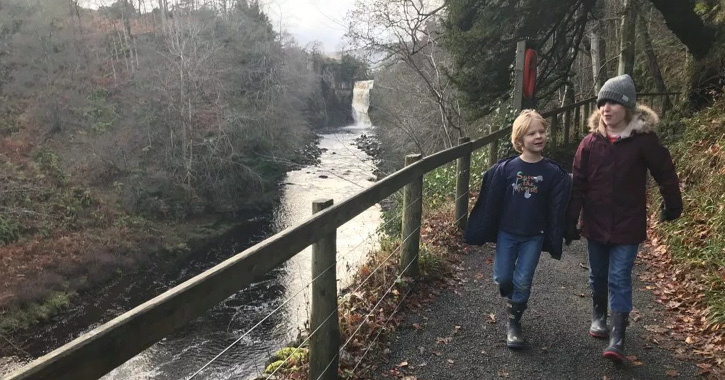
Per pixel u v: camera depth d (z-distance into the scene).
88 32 46.00
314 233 2.66
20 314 18.28
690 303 4.31
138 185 29.20
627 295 3.29
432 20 14.70
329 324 2.93
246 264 2.09
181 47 35.28
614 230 3.21
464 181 5.96
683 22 9.99
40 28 40.44
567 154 11.93
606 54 20.70
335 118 59.56
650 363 3.44
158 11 52.19
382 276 4.55
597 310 3.73
